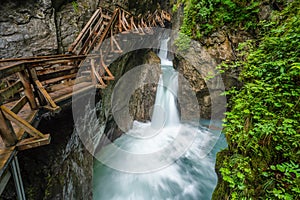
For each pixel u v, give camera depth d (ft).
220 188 9.52
